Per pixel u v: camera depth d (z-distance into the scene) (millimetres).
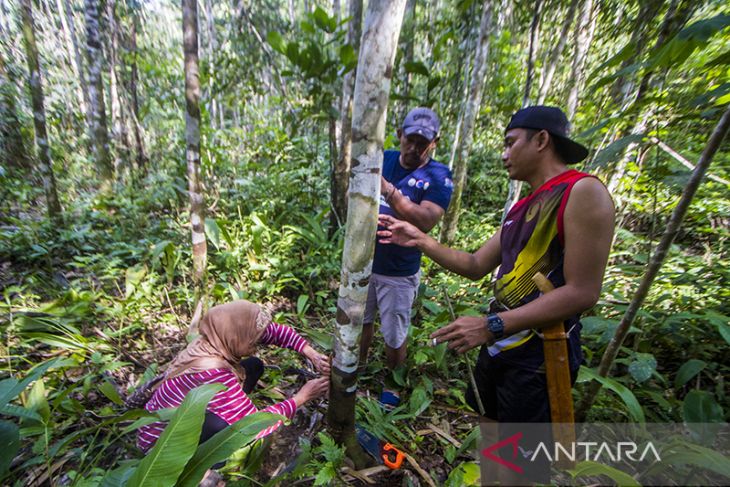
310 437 2104
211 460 1319
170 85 7523
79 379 2293
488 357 1585
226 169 5684
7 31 9141
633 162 3594
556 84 6215
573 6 4141
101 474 1652
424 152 2156
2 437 1428
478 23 5328
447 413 2316
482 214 5875
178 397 1705
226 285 3283
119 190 5695
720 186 3967
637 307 1618
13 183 5688
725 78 1882
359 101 1339
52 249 4016
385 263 2242
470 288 3371
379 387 2547
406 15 5059
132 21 8992
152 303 3209
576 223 1173
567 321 1326
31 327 2520
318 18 3289
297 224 4688
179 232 4305
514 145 1365
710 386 2314
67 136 8219
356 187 1422
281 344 1994
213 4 10945
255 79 6227
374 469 1870
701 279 3047
